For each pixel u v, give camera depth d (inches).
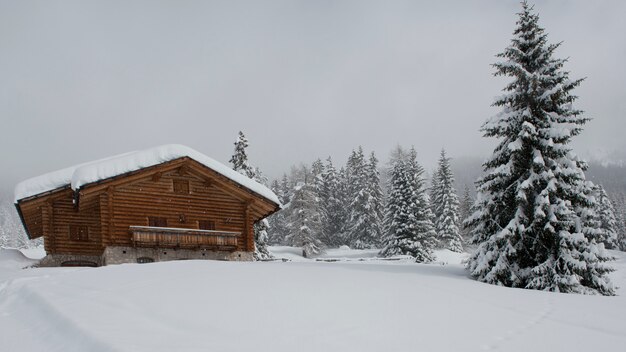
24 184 1135.6
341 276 593.0
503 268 729.0
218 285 486.3
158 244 1107.3
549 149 758.5
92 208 1191.6
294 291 469.4
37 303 426.3
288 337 318.7
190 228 1178.0
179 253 1152.8
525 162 783.7
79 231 1173.1
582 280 731.4
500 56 828.6
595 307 497.0
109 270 606.9
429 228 2117.4
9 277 671.8
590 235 733.3
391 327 357.4
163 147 1161.4
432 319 390.6
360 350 300.0
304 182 2549.2
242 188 1229.1
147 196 1142.3
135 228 1084.5
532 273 735.7
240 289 468.1
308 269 660.7
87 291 462.0
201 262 706.8
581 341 351.9
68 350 299.0
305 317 371.2
